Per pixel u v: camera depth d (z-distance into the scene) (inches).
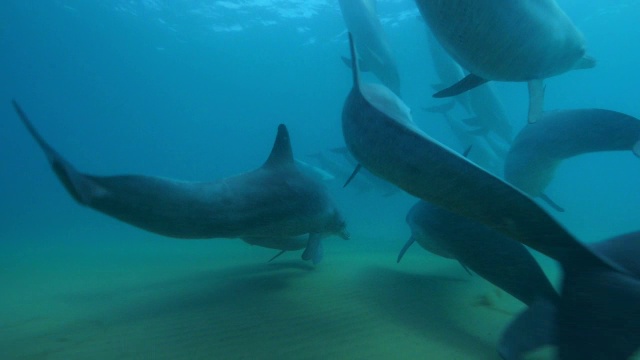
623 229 578.9
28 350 139.8
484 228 158.2
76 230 749.9
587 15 1203.9
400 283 232.8
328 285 227.0
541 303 128.0
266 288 221.1
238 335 151.6
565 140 241.3
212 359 131.3
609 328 82.4
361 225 746.2
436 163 86.3
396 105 123.3
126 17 1203.9
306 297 202.5
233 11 1169.4
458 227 169.6
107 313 185.2
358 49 326.6
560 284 92.6
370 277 247.9
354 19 318.0
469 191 87.1
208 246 476.4
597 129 224.2
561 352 84.2
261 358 131.6
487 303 195.5
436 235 182.7
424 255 350.0
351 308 185.3
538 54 147.7
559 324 88.4
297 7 1130.0
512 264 147.3
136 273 294.0
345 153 561.6
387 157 96.0
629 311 82.5
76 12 1149.7
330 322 166.4
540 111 160.7
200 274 275.9
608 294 85.8
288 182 189.8
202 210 149.8
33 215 1095.0
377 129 94.7
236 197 162.4
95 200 128.6
